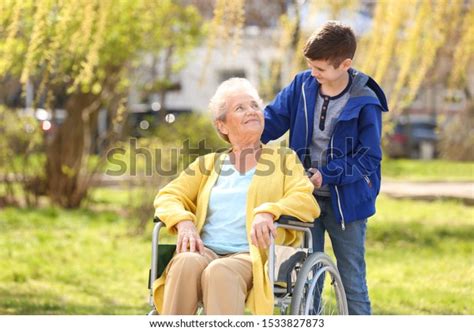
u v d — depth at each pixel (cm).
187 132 2017
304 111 839
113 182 2919
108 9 1481
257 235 723
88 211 2291
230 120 784
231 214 771
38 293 1315
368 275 1494
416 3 1545
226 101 788
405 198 2681
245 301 730
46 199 2422
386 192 2836
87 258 1642
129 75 2272
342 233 845
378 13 1555
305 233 787
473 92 3356
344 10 1662
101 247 1766
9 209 2259
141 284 1419
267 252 748
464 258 1675
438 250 1769
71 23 1388
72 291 1343
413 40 1550
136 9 1916
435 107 3916
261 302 715
